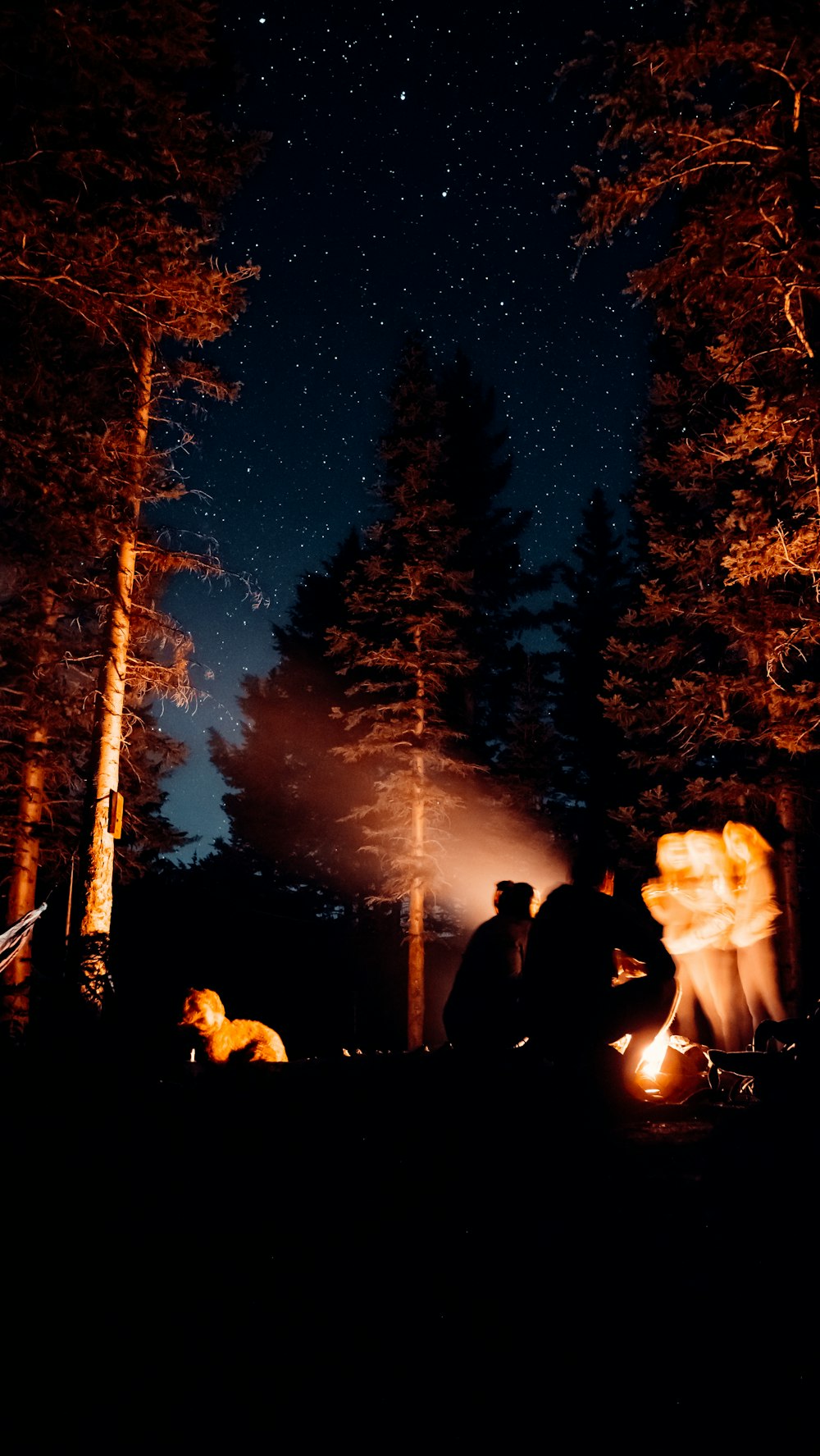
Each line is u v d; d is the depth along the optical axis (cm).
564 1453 190
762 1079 412
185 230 1097
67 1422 203
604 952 404
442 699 2845
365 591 2372
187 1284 271
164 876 2839
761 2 983
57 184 1083
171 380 1365
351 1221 311
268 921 2956
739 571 1166
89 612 1480
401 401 2488
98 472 1141
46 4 1000
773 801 1527
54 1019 574
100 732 1320
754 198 1059
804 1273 255
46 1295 265
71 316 1177
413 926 2134
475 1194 327
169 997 930
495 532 3181
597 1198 315
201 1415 207
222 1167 371
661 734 2016
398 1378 219
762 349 1183
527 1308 250
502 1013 457
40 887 1997
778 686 1373
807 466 1162
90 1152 392
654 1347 227
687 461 1669
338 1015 2850
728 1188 313
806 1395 205
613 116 1038
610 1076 399
